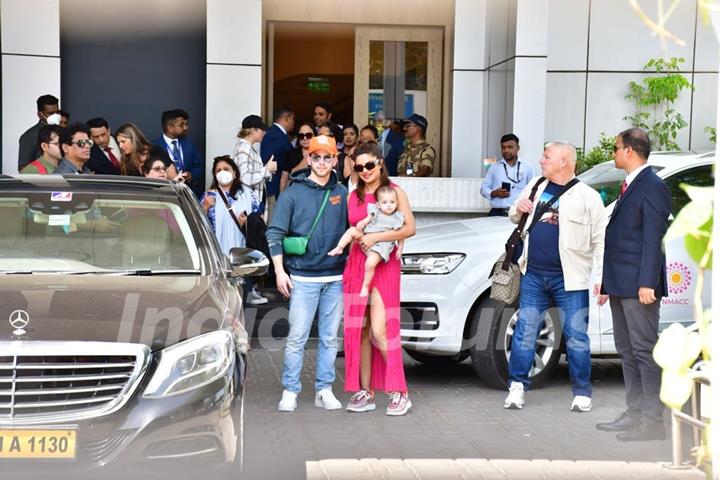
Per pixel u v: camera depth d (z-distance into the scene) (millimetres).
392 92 15508
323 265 7332
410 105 15555
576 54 15070
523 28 13094
